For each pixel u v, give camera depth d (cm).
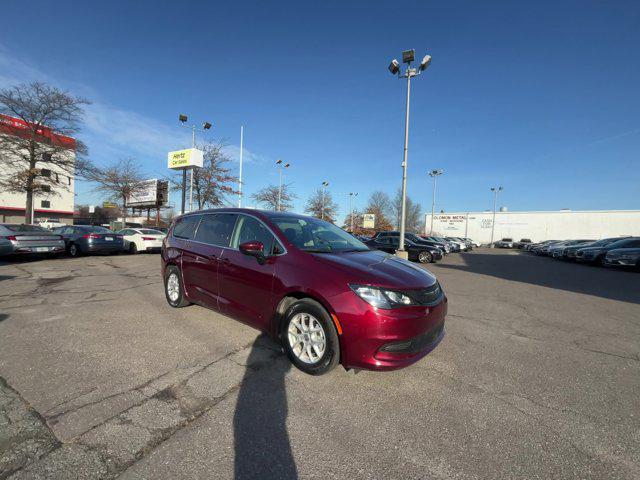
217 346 388
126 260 1245
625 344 445
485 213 5681
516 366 365
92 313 507
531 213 5372
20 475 191
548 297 769
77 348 373
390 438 236
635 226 4791
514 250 4338
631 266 1438
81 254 1434
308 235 405
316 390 298
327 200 5484
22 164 2570
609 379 339
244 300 389
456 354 393
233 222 443
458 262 1812
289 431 241
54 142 2412
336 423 252
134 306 551
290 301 346
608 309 652
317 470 204
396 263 368
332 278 312
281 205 4244
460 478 201
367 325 287
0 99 2073
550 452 227
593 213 5000
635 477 206
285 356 365
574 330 505
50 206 4753
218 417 254
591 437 244
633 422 264
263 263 369
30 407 257
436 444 231
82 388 288
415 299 305
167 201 3092
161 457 211
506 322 542
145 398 276
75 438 224
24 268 974
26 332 419
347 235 471
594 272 1389
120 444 220
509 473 206
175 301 527
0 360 338
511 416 268
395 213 6397
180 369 329
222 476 197
